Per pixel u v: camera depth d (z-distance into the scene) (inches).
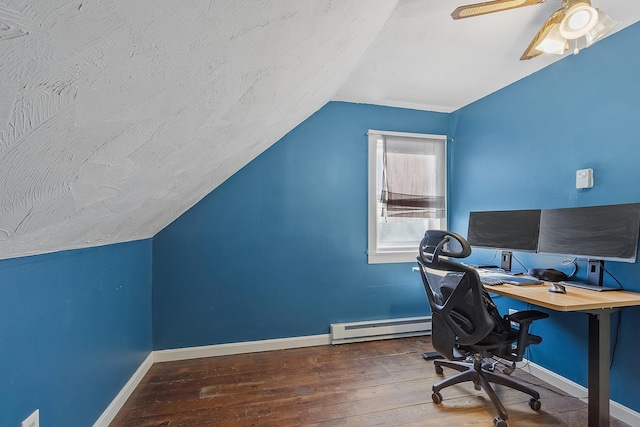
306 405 70.4
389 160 114.7
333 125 110.2
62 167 24.9
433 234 73.1
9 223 27.7
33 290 41.2
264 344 101.8
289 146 106.1
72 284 50.5
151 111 26.9
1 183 21.4
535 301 58.9
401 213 115.4
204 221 99.0
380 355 97.2
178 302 96.6
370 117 114.0
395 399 72.8
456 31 70.3
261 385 79.1
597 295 62.0
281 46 35.1
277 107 60.7
